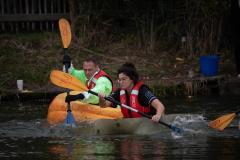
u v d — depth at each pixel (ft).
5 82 79.41
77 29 94.53
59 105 59.82
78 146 47.75
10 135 52.85
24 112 66.39
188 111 66.03
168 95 78.38
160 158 43.47
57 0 96.48
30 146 48.03
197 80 79.10
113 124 52.85
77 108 58.49
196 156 44.09
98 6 95.14
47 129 55.67
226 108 67.92
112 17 96.43
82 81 64.28
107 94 57.62
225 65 87.66
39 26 97.25
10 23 95.91
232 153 44.93
